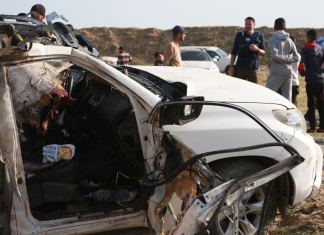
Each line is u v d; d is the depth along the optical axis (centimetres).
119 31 5588
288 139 433
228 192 361
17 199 366
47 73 388
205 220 353
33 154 408
